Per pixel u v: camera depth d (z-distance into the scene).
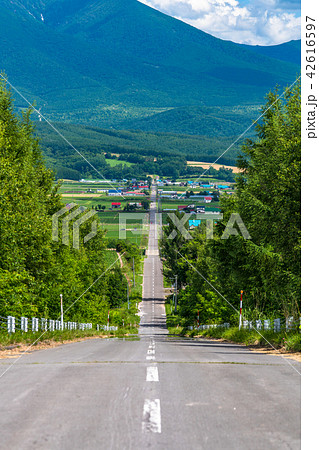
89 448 4.34
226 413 5.58
